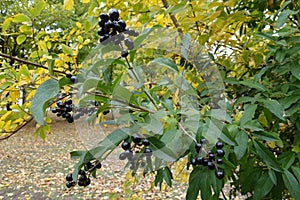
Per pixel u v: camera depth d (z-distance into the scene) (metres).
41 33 1.19
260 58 1.32
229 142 0.87
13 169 5.58
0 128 1.12
